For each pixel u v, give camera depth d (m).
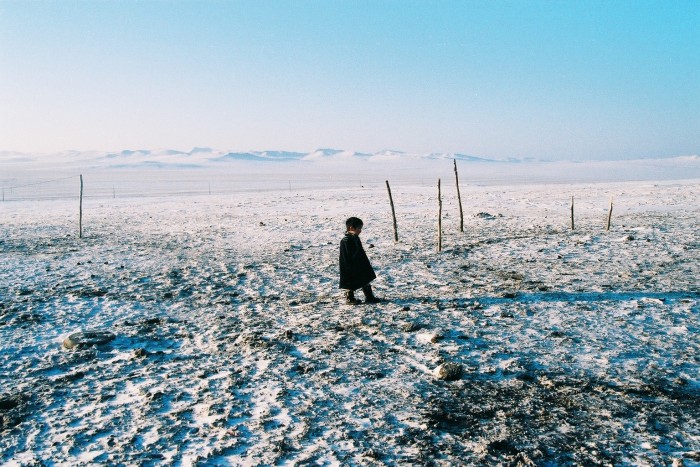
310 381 5.81
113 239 20.83
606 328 7.36
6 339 7.74
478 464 3.94
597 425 4.54
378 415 4.88
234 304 9.93
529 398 5.16
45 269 13.86
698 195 37.59
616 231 18.78
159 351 7.17
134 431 4.71
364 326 7.95
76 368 6.53
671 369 5.77
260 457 4.16
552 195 43.88
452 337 7.21
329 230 22.73
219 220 28.86
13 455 4.33
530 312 8.36
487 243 16.81
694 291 9.37
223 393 5.55
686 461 3.87
